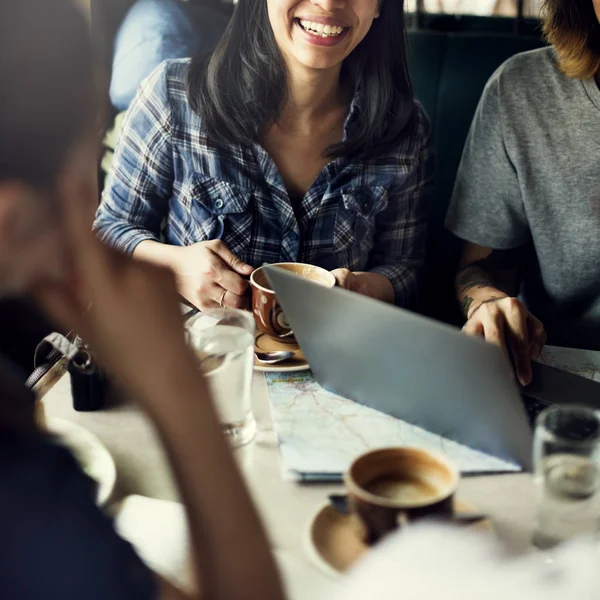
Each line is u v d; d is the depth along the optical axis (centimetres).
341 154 155
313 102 152
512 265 170
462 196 166
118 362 56
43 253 49
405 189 163
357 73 155
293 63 147
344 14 137
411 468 77
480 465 88
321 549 72
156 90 155
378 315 87
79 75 44
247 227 154
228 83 150
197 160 154
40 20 43
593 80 152
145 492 84
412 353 87
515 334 112
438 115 194
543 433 81
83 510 51
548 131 156
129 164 157
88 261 52
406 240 168
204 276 133
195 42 196
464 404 87
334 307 92
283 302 99
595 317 159
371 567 65
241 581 57
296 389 104
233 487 58
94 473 83
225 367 92
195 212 155
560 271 160
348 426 96
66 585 49
